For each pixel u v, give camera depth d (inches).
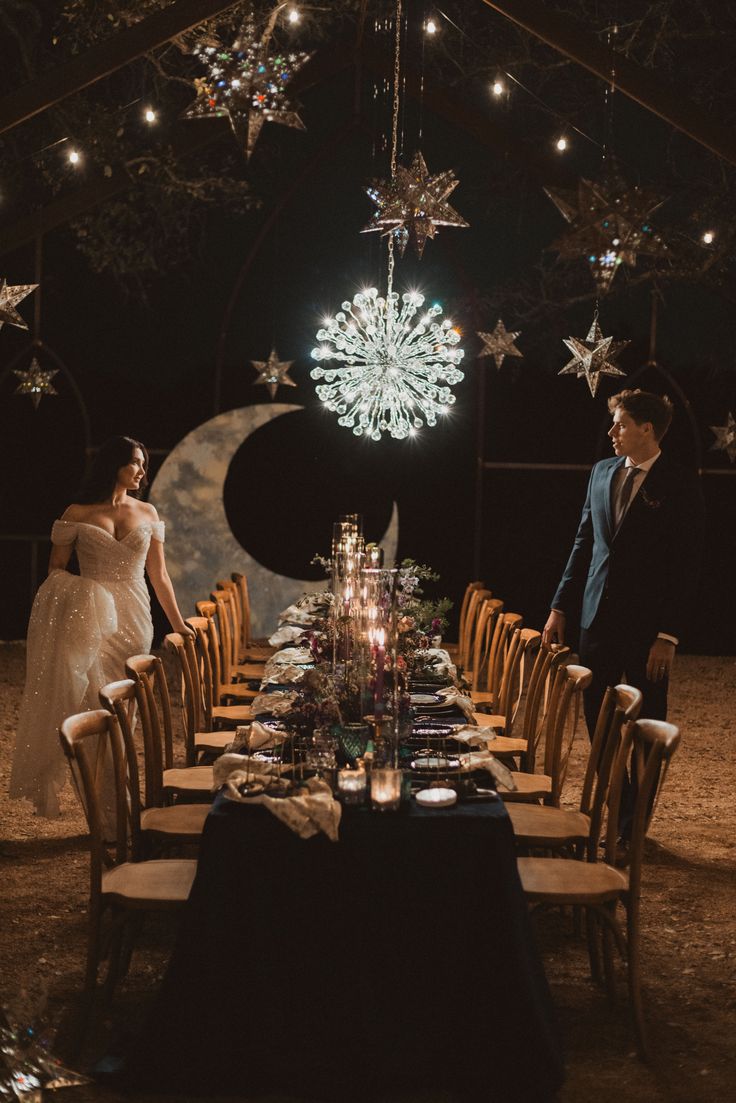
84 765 140.6
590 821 165.5
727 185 448.1
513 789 148.2
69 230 460.8
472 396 461.1
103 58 277.4
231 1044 128.2
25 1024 133.9
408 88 405.4
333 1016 128.8
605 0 438.3
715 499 458.3
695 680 409.1
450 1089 129.1
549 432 462.9
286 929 129.1
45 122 410.0
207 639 235.6
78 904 186.9
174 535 463.2
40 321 450.0
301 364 469.1
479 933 129.6
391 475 467.8
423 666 205.8
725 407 457.4
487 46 459.8
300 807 128.0
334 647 173.0
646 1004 155.9
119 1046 135.9
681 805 251.9
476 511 462.0
